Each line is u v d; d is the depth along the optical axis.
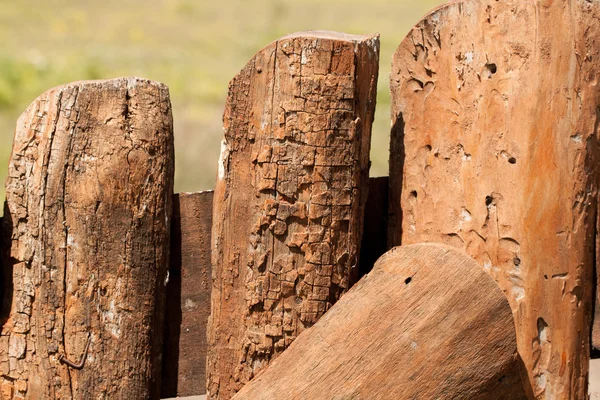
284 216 2.83
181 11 11.66
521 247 2.83
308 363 2.79
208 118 6.17
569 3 2.83
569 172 2.83
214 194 2.89
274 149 2.82
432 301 2.77
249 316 2.85
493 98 2.84
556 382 2.85
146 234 2.88
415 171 2.89
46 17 10.72
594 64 2.85
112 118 2.87
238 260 2.86
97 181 2.87
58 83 7.18
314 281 2.83
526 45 2.83
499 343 2.77
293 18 11.24
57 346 2.88
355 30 9.72
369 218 2.96
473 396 2.77
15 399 2.89
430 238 2.88
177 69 7.88
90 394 2.88
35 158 2.87
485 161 2.84
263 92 2.83
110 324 2.88
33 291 2.87
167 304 2.94
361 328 2.79
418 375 2.77
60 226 2.87
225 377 2.88
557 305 2.84
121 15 11.22
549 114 2.83
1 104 6.60
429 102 2.88
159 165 2.88
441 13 2.87
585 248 2.86
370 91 2.85
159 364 2.92
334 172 2.82
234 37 9.95
